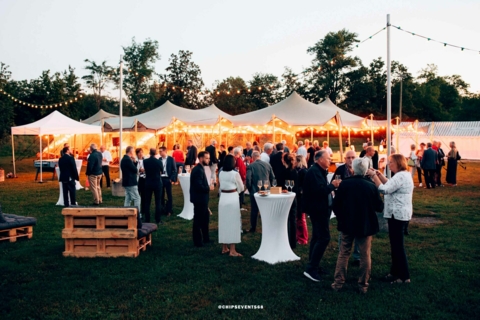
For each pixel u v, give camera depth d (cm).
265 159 920
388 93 856
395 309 403
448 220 836
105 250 585
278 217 570
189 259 575
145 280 488
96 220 587
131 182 818
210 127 2167
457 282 477
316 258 486
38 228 771
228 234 579
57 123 1633
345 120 1855
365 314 392
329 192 478
